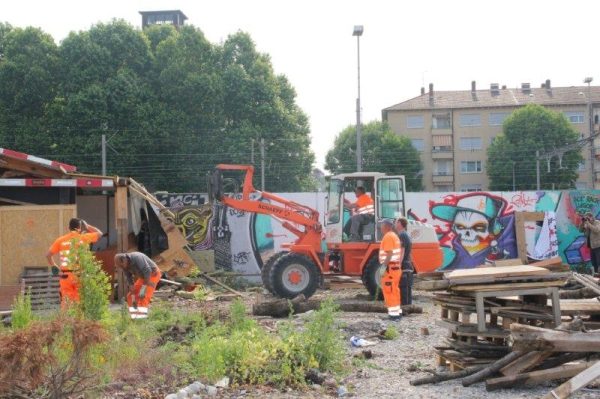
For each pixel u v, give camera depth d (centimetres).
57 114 3922
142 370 751
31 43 4056
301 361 784
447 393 695
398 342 1009
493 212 2336
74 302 888
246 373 753
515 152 6169
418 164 6456
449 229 2330
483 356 765
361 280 1623
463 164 7825
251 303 1503
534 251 2284
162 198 2255
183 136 4016
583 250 2350
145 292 1100
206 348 787
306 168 4403
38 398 590
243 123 4134
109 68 4031
